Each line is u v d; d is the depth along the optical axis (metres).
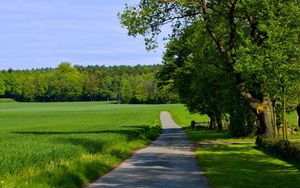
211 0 39.09
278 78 32.12
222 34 40.56
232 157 29.98
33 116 129.62
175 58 73.88
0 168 19.00
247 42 33.41
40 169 20.28
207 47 45.59
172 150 37.28
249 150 34.97
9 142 32.16
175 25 40.56
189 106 75.62
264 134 38.28
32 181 16.61
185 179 20.41
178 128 88.31
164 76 75.62
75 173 19.28
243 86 38.78
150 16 38.34
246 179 20.00
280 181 19.17
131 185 18.70
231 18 38.34
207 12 38.66
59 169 19.47
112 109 182.88
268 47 32.38
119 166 26.00
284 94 33.94
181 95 72.75
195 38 43.91
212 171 23.03
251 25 37.31
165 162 28.12
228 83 48.78
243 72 35.31
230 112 53.53
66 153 25.44
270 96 40.22
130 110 173.12
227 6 37.62
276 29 32.34
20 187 15.41
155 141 49.97
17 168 19.81
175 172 23.08
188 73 67.94
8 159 20.39
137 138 46.19
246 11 35.62
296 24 33.09
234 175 21.39
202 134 63.34
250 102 38.47
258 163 26.27
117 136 41.75
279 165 25.08
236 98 51.12
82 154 26.77
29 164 20.98
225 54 39.06
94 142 33.44
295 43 32.94
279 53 31.69
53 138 38.53
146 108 190.88
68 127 71.75
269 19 32.97
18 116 129.75
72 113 149.62
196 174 22.20
